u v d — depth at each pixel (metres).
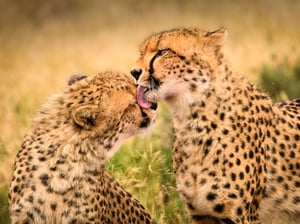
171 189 12.42
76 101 10.36
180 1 34.44
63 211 10.09
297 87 17.14
